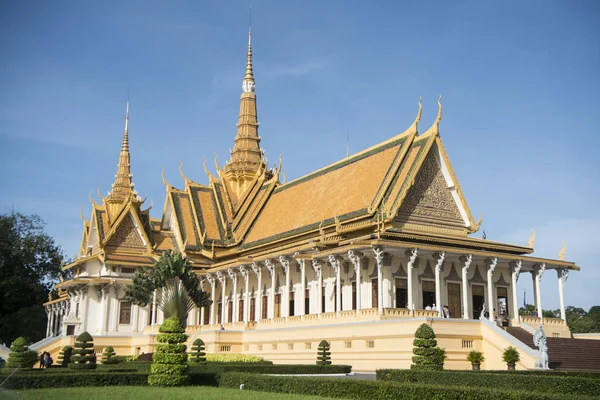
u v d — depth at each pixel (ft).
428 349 106.11
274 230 212.64
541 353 120.78
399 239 153.99
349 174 195.83
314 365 130.72
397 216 166.20
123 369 134.62
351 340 145.07
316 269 168.76
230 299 218.18
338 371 131.03
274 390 92.94
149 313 232.32
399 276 158.51
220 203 252.42
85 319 226.99
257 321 185.06
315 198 203.72
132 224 242.37
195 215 245.24
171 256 141.49
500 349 131.64
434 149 176.35
